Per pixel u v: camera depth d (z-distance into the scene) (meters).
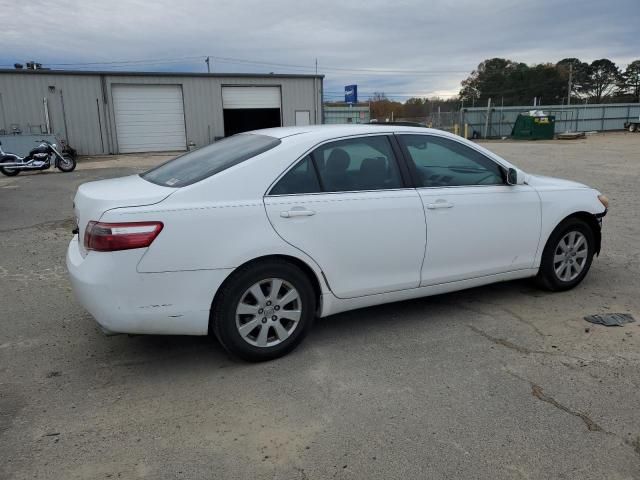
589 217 4.96
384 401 3.12
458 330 4.13
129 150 27.73
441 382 3.34
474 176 4.36
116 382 3.39
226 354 3.77
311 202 3.59
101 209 3.19
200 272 3.29
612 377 3.37
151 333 3.31
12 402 3.15
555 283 4.85
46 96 25.59
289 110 30.78
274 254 3.47
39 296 5.00
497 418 2.94
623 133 42.69
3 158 15.84
